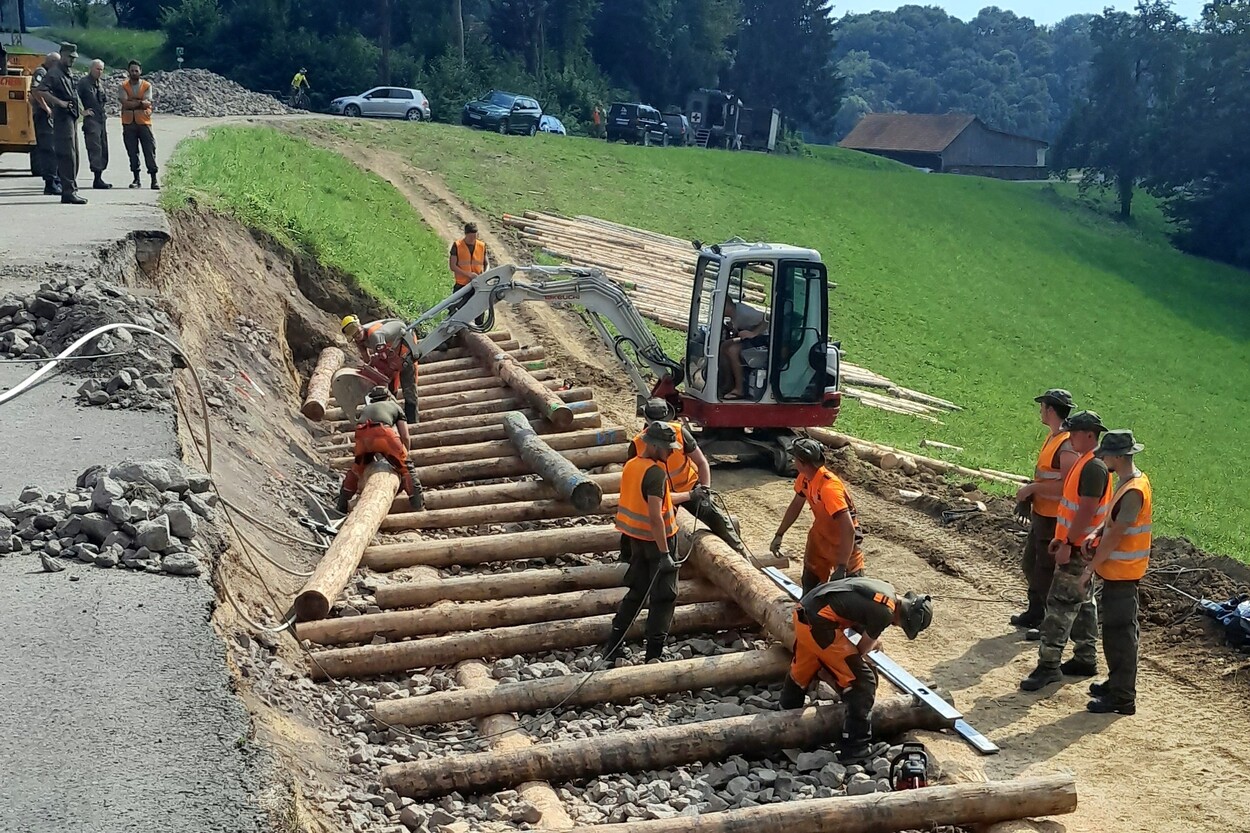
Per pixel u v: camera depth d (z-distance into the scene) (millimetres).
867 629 7484
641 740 7457
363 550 10125
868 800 6574
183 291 13953
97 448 8195
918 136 92500
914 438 19125
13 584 6434
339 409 15383
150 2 69062
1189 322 42625
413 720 7867
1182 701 8578
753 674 8625
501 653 8992
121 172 19656
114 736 5160
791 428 14922
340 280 19109
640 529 8664
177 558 6836
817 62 86375
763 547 11789
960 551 11820
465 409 15664
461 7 65562
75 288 10734
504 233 28844
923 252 40281
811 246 36688
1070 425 8539
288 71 54656
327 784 6434
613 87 74875
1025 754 7738
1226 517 17703
